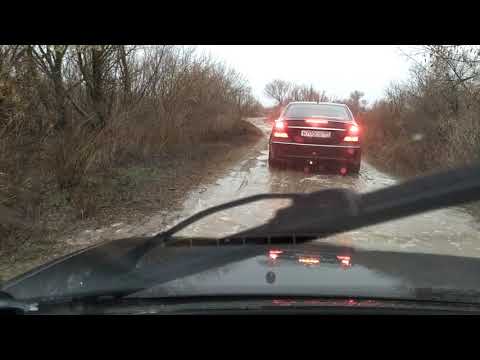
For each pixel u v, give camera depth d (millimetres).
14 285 2045
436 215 5293
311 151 7832
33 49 6160
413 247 3910
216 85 13016
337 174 7996
